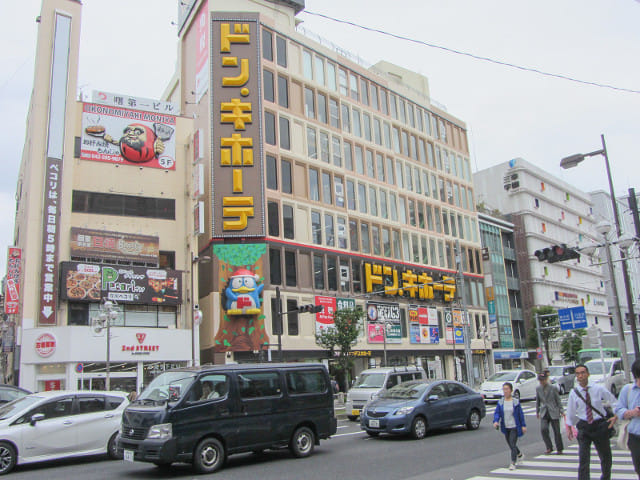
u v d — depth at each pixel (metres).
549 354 64.12
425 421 15.86
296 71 42.75
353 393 22.31
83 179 32.91
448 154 58.31
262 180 37.84
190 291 34.12
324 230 41.97
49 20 33.44
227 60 38.94
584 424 8.20
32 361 28.64
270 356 32.88
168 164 35.62
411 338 46.62
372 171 47.91
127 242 32.69
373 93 50.19
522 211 67.12
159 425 10.98
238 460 13.05
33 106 32.31
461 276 34.47
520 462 11.52
